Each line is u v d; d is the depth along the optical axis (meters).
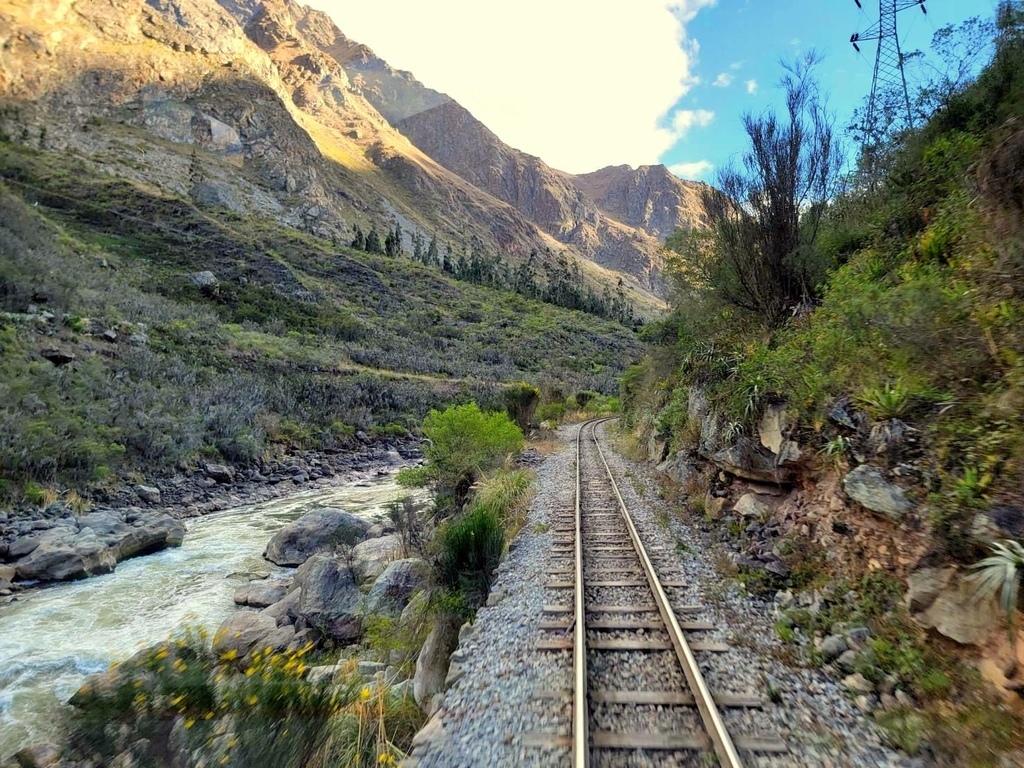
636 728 4.09
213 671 4.36
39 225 44.47
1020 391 4.70
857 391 6.60
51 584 11.49
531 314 89.25
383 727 4.46
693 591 6.81
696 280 15.35
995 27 8.62
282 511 19.14
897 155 10.45
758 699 4.36
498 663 5.25
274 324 48.81
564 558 8.37
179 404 25.44
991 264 5.88
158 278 51.44
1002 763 3.40
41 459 16.89
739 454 8.79
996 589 3.88
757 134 11.66
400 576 8.70
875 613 5.14
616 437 26.52
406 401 39.03
